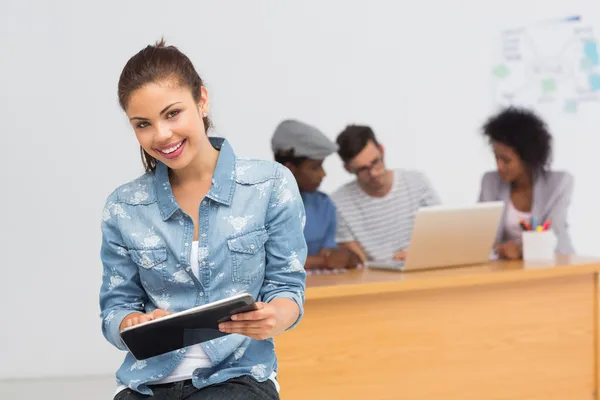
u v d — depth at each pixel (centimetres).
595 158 488
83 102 423
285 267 152
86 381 415
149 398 143
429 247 287
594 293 300
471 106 471
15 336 420
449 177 470
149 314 140
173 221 149
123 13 424
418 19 461
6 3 413
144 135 141
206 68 433
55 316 425
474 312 277
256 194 150
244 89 439
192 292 148
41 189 421
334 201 389
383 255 387
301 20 445
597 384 297
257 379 148
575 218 486
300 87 447
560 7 479
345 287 250
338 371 256
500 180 383
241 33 437
